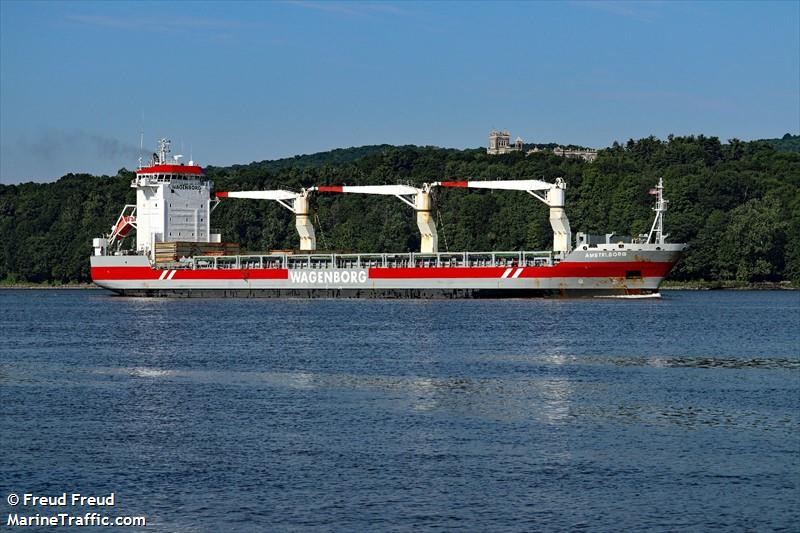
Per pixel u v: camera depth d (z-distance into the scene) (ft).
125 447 281.13
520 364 441.27
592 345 517.96
